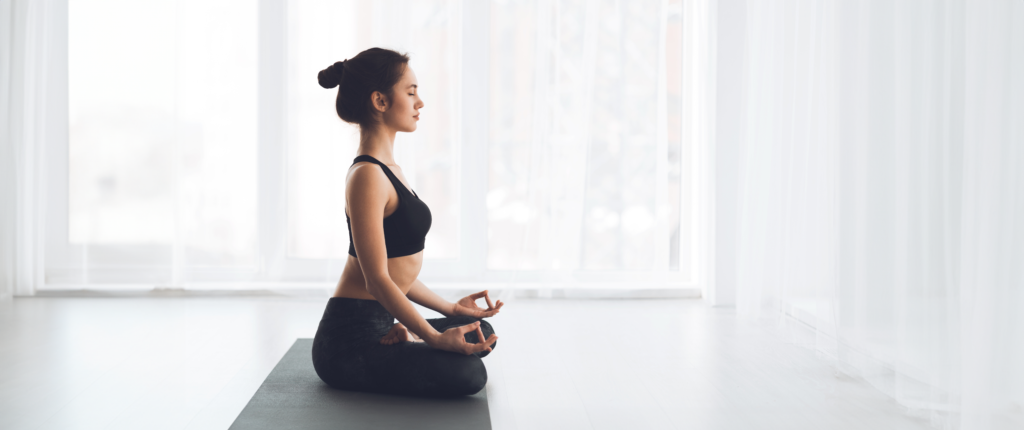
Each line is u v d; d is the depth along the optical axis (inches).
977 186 72.7
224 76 162.4
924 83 83.7
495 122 164.6
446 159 165.0
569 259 163.5
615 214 164.4
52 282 161.9
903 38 86.6
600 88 163.2
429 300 92.4
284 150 163.3
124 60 160.2
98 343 114.7
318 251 164.7
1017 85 70.8
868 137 97.8
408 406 80.7
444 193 165.6
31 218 158.7
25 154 157.8
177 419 78.7
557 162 162.1
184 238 162.6
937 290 82.0
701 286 165.5
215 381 93.3
